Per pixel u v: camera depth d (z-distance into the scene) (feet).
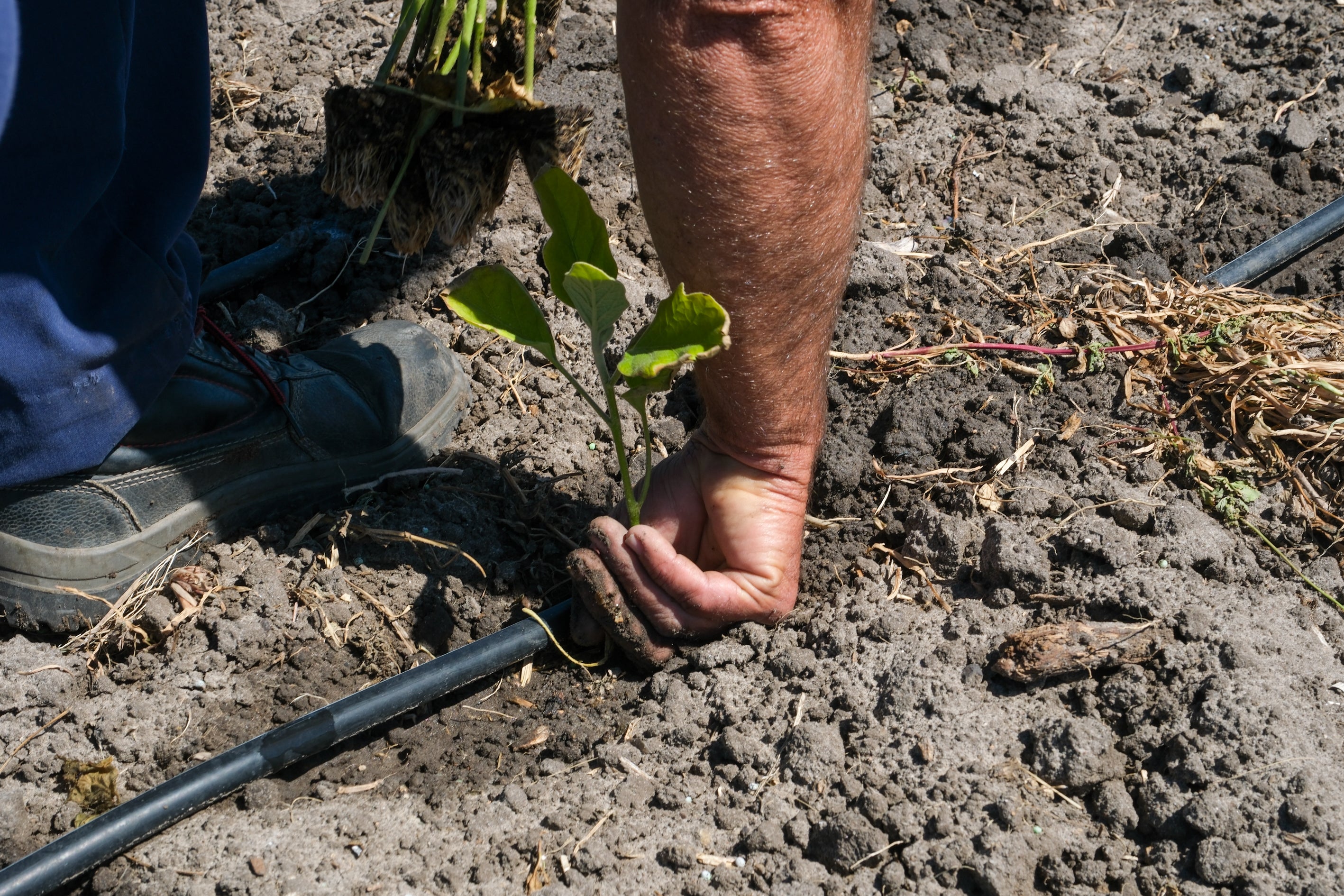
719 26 4.62
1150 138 10.44
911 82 11.07
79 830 5.58
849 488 7.51
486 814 6.02
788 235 5.19
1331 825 5.24
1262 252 8.96
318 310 9.03
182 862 5.74
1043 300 8.77
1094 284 8.77
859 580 7.05
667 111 4.88
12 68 4.98
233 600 6.93
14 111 5.05
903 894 5.39
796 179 5.02
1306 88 10.60
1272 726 5.65
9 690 6.35
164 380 6.36
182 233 6.59
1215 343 8.01
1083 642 6.14
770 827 5.73
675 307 5.20
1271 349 7.79
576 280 5.39
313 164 10.11
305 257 9.22
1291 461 7.34
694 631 6.52
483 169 5.99
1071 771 5.69
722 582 6.40
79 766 6.14
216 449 6.88
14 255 5.32
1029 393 8.02
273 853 5.78
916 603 6.86
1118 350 8.16
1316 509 7.04
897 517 7.37
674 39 4.68
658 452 8.06
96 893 5.64
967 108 10.83
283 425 7.16
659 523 6.56
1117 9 11.98
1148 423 7.73
